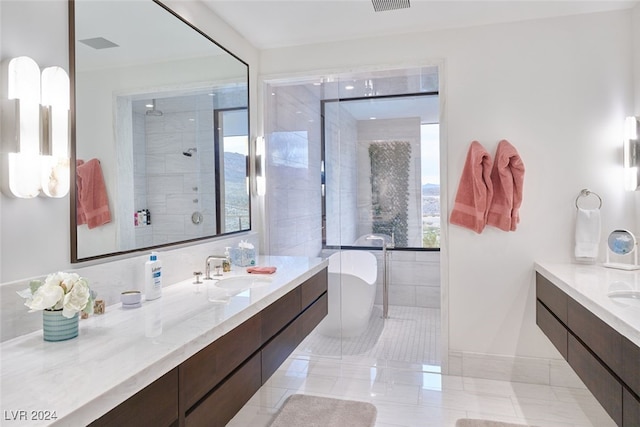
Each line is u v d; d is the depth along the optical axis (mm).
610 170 2680
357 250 4527
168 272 2127
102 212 1734
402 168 4738
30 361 1127
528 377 2838
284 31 2941
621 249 2484
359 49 3092
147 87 2020
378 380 2914
